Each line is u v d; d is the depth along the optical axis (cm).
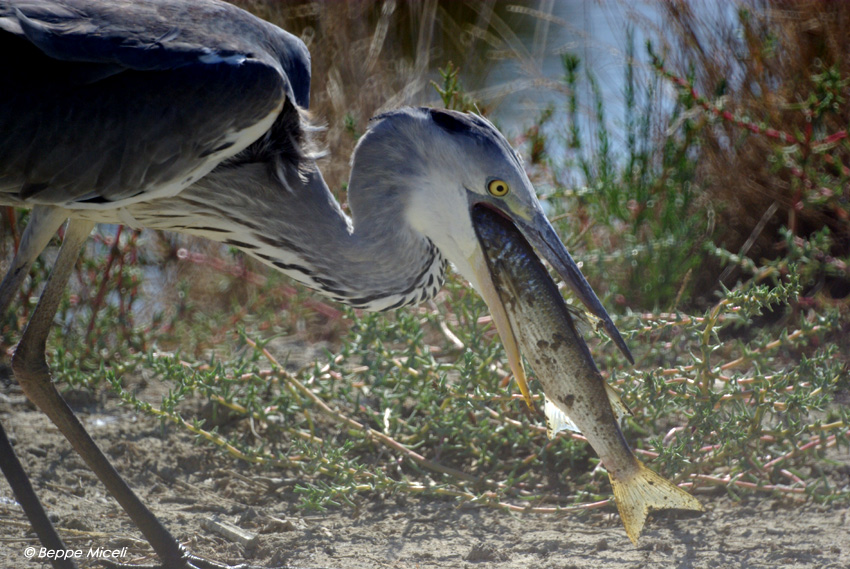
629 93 1366
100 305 1130
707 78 1335
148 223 777
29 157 688
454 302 977
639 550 725
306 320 1330
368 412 915
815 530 752
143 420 973
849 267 1146
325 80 1562
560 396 677
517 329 696
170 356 955
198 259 1324
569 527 781
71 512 791
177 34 707
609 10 1523
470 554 716
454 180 740
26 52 687
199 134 687
